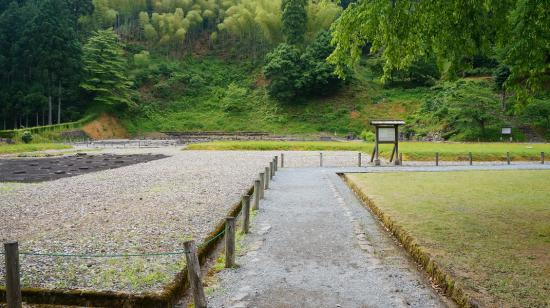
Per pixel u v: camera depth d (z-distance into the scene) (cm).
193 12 8488
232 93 7100
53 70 5591
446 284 474
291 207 1034
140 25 8756
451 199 1036
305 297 463
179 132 6200
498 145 3509
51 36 5569
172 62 8150
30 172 1848
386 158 2633
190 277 432
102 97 6269
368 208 1025
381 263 590
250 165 2144
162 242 695
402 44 768
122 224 830
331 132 5956
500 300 408
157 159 2573
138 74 7525
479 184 1328
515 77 766
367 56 8194
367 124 6016
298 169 1994
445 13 715
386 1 699
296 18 7194
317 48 6812
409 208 914
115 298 458
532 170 1811
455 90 5078
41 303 467
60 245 679
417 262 590
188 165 2139
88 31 7812
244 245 685
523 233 679
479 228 717
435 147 3212
